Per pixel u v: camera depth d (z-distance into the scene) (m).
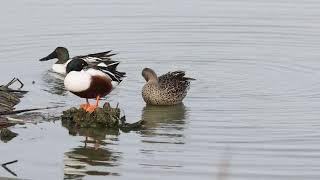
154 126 14.95
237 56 20.75
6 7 24.86
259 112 15.87
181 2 26.08
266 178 12.03
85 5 25.48
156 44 21.81
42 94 17.28
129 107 16.41
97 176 12.19
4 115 15.53
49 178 12.12
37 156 13.17
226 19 24.09
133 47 21.52
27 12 24.36
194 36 22.53
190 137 14.16
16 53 20.72
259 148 13.47
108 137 14.28
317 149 13.44
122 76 16.39
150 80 16.66
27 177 12.12
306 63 19.97
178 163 12.73
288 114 15.69
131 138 14.20
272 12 24.84
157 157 13.05
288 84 18.12
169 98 16.33
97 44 21.64
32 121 15.25
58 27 23.00
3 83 18.09
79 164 12.74
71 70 15.66
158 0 26.28
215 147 13.55
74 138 14.23
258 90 17.67
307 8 25.27
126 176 12.16
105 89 15.64
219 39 22.30
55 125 15.02
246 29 23.16
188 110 16.12
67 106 16.38
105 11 24.84
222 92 17.56
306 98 16.92
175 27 23.31
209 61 20.36
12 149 13.55
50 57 19.88
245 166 12.57
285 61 20.19
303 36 22.50
